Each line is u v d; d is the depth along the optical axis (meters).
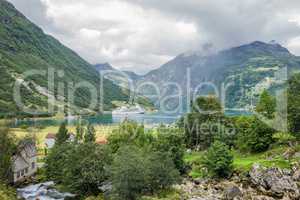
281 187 69.75
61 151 90.88
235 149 109.94
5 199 65.25
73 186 70.69
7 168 81.12
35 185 88.50
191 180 83.88
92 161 70.19
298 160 74.88
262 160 83.75
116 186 62.41
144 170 64.94
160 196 66.44
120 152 72.88
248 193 70.06
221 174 82.25
